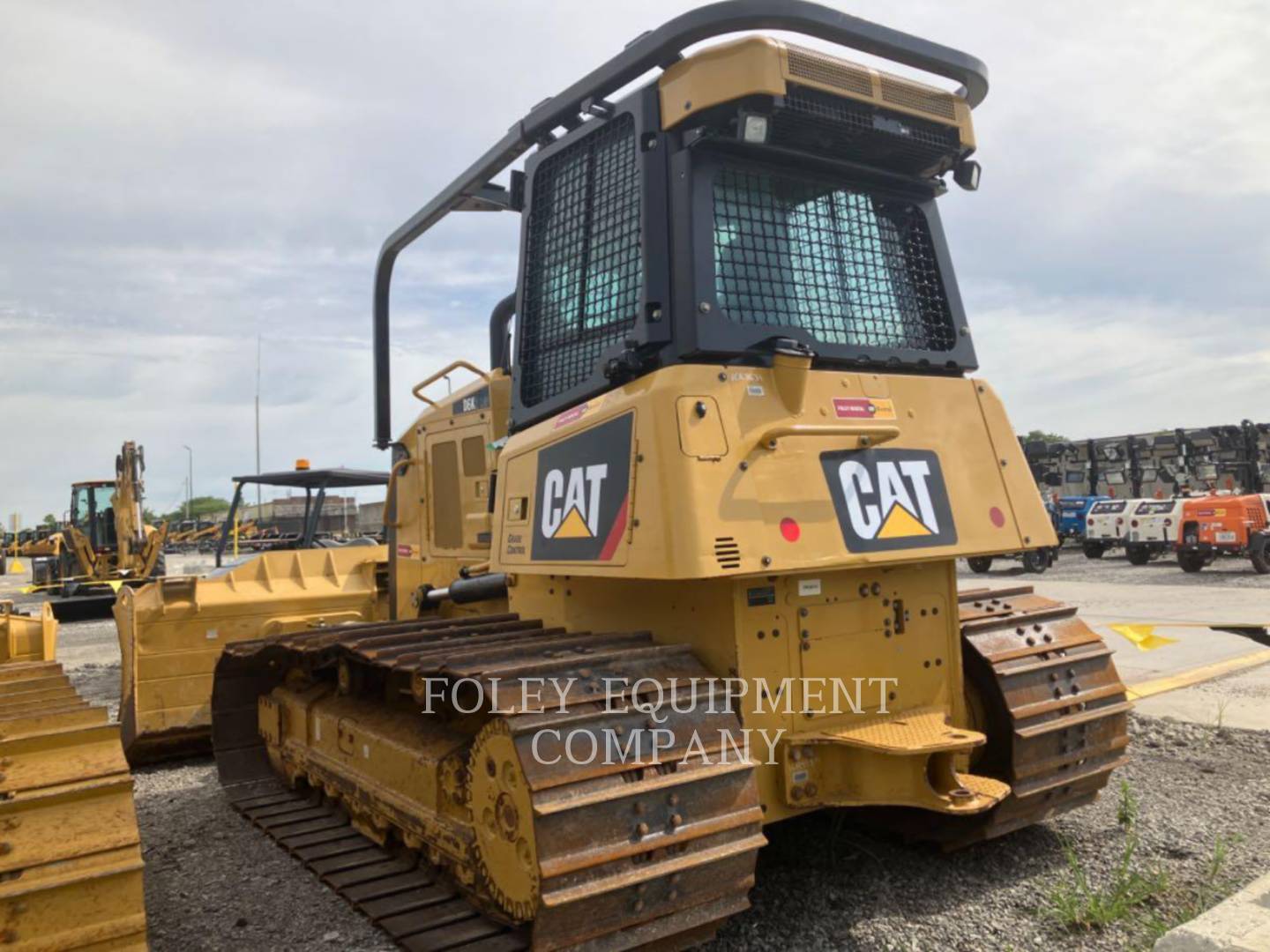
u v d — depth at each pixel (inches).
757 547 127.3
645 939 112.9
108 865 99.4
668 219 140.5
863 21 141.9
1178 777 205.0
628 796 111.2
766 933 136.4
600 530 137.9
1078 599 548.4
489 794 120.8
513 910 115.0
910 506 145.1
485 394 242.8
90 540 786.2
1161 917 137.6
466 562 246.1
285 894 161.0
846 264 156.3
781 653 137.6
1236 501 696.4
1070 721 160.4
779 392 139.3
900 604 150.9
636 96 145.9
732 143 138.5
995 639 165.5
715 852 116.3
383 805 164.7
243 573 277.1
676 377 131.4
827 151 152.6
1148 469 1013.2
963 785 140.5
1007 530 155.9
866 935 134.9
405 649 145.4
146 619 256.8
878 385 150.3
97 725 123.5
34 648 235.0
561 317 162.7
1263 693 290.0
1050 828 175.9
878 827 172.6
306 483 402.9
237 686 231.8
